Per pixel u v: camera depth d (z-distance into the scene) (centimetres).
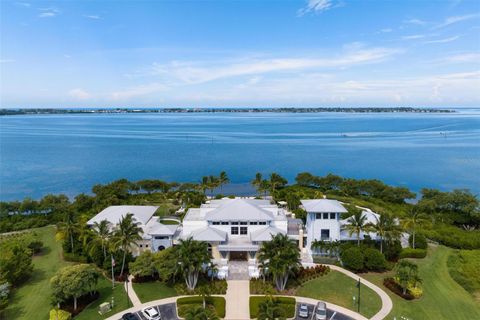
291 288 5950
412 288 5784
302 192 10956
